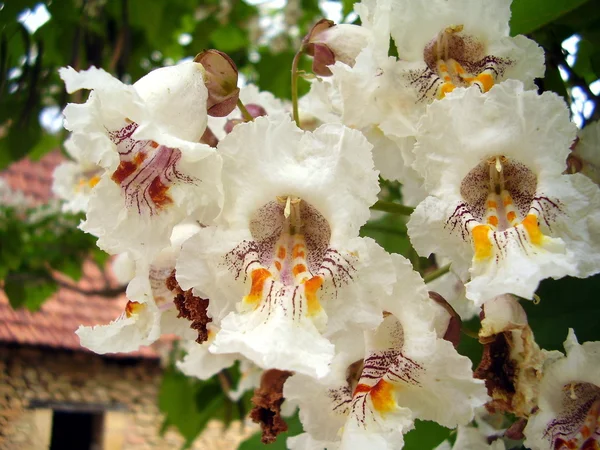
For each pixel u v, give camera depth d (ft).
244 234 0.58
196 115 0.62
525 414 0.64
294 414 0.97
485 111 0.60
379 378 0.60
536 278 0.54
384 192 1.06
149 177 0.59
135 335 0.69
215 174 0.57
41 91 1.41
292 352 0.52
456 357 0.58
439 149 0.61
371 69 0.70
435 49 0.71
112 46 1.44
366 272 0.56
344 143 0.57
